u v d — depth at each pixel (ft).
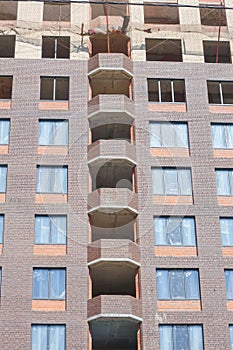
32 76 157.28
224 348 129.49
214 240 141.08
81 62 160.45
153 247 139.54
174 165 149.28
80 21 166.09
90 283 135.44
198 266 137.90
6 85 165.27
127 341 143.84
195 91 158.40
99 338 141.79
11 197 142.72
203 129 154.10
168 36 165.48
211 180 147.95
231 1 172.55
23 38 161.89
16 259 136.26
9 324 129.39
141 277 135.95
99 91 165.17
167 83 160.25
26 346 127.65
